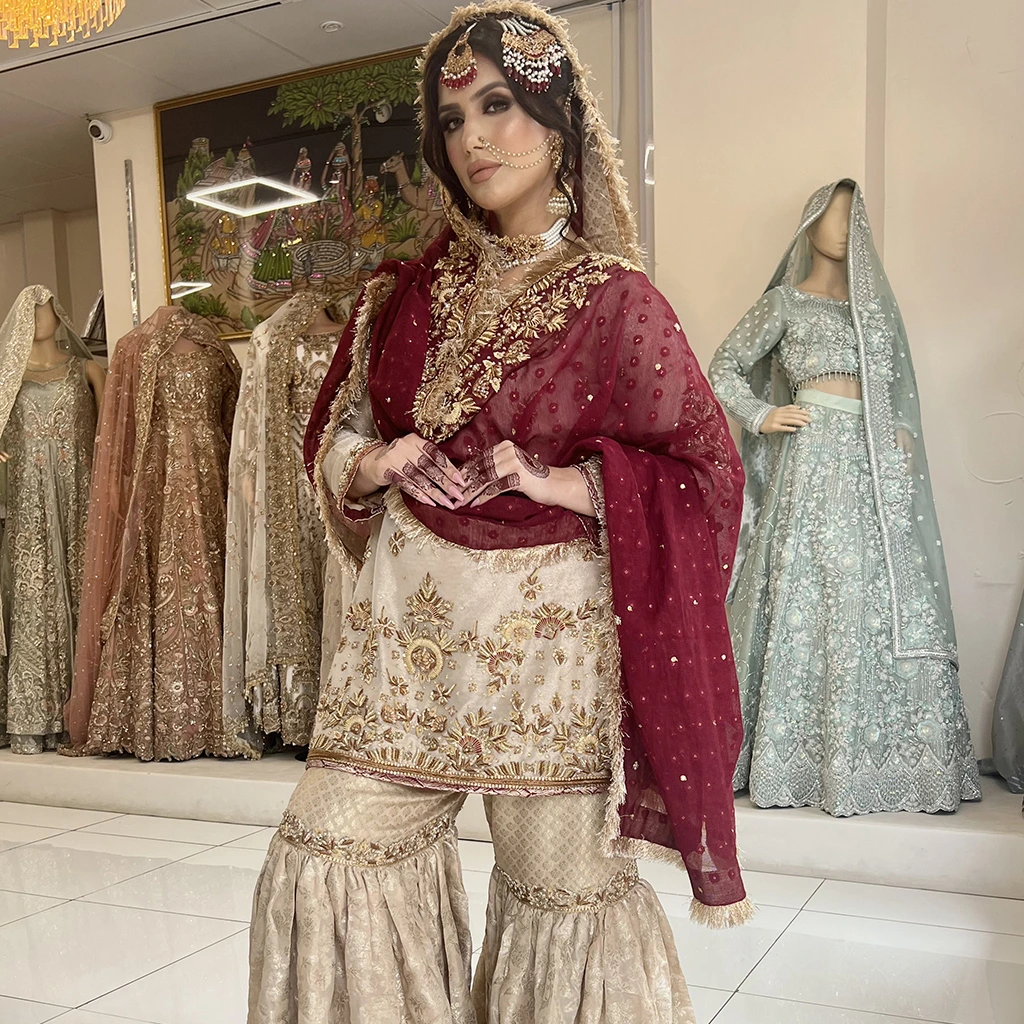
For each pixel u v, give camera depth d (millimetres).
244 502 4180
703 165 3740
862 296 3295
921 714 3125
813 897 2832
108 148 5105
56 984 2342
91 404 4891
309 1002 1260
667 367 1356
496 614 1338
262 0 4039
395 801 1341
